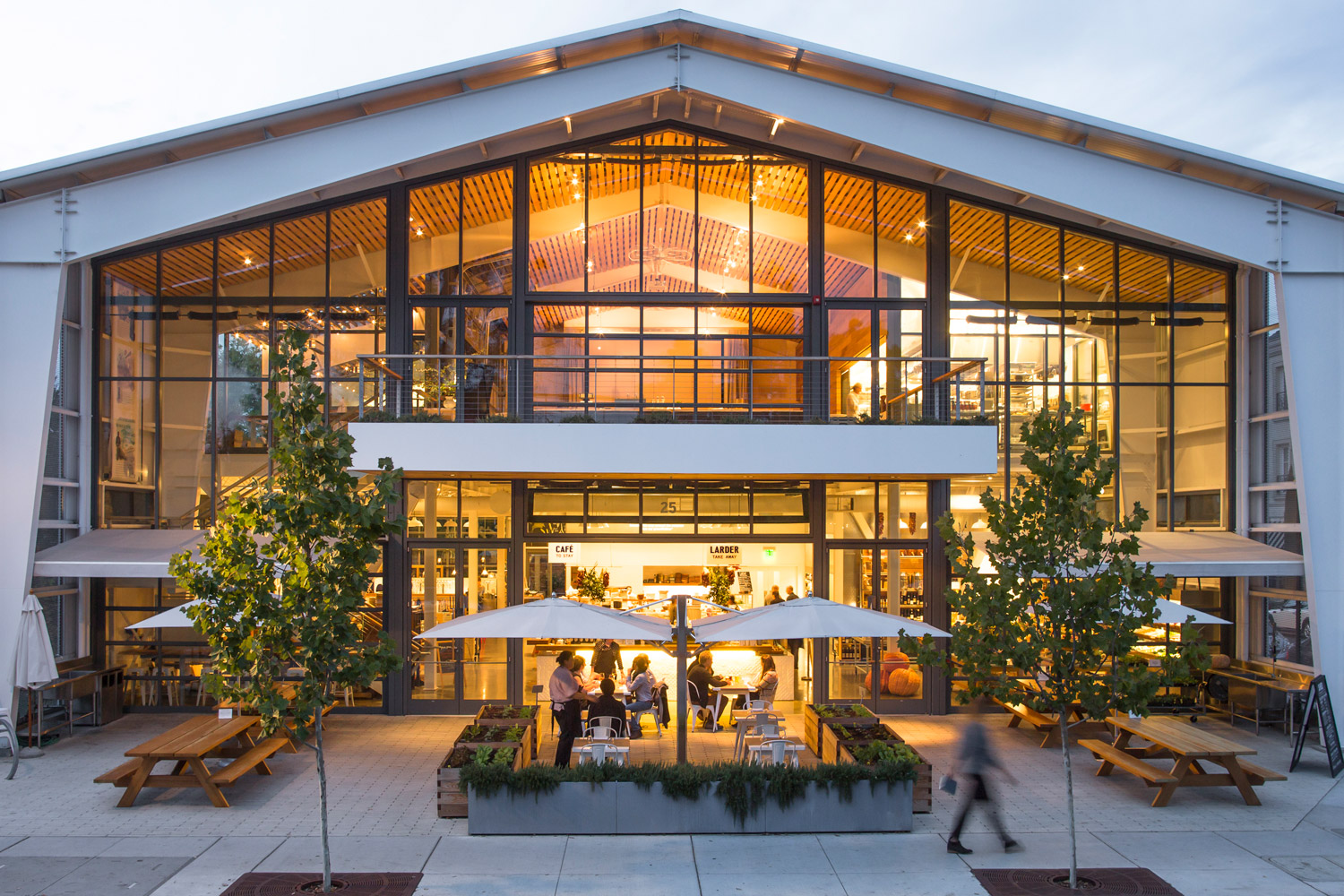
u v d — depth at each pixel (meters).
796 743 10.97
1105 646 7.79
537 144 15.18
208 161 13.23
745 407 15.14
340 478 7.82
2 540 12.70
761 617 10.10
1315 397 13.57
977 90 13.54
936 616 15.08
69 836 9.16
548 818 9.21
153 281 15.10
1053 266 15.60
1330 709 11.98
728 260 15.41
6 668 12.50
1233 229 13.65
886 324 15.39
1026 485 8.20
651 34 13.62
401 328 15.10
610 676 14.18
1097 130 13.77
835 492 15.25
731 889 7.82
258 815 9.84
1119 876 8.15
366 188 15.09
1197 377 15.60
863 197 15.52
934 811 10.09
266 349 15.13
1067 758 8.00
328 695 7.82
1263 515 15.10
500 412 15.01
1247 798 10.37
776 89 13.86
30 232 12.96
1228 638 15.59
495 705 13.22
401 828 9.45
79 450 14.77
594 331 15.34
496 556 15.02
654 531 15.13
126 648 14.83
